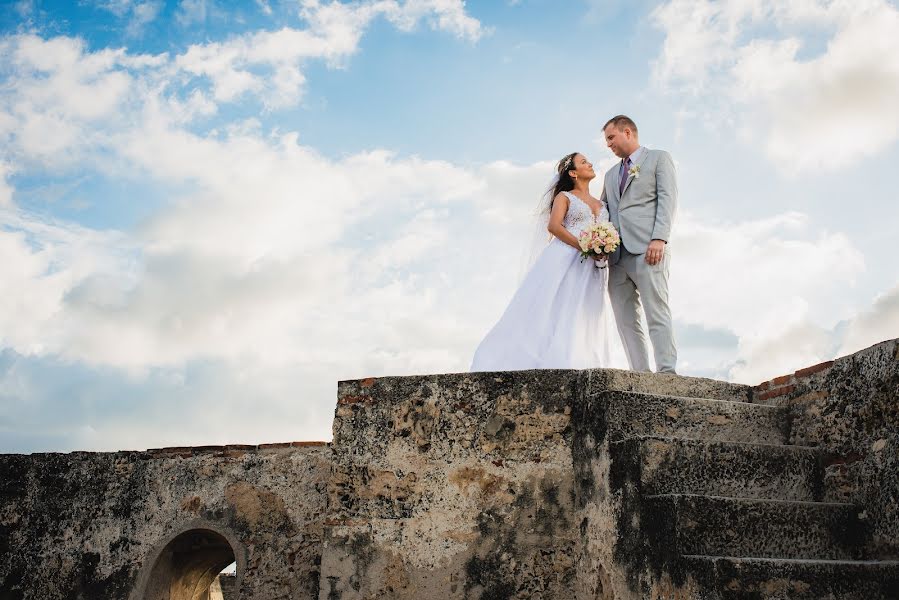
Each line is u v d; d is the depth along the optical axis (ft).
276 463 23.44
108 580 23.15
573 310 21.20
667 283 19.99
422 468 18.13
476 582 17.13
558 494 17.22
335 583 17.90
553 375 17.99
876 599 12.72
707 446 15.24
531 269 22.17
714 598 12.47
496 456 17.79
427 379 18.70
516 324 21.29
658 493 14.78
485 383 18.30
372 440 18.63
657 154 20.72
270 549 22.79
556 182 22.90
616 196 21.25
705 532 13.76
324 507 22.85
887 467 14.42
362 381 19.15
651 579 14.15
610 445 16.02
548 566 16.85
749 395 18.65
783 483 15.49
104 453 24.21
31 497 23.99
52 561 23.48
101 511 23.72
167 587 23.85
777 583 12.54
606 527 15.80
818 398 16.53
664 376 17.98
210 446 23.81
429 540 17.62
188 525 23.22
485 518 17.46
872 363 15.17
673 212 20.04
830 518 14.48
